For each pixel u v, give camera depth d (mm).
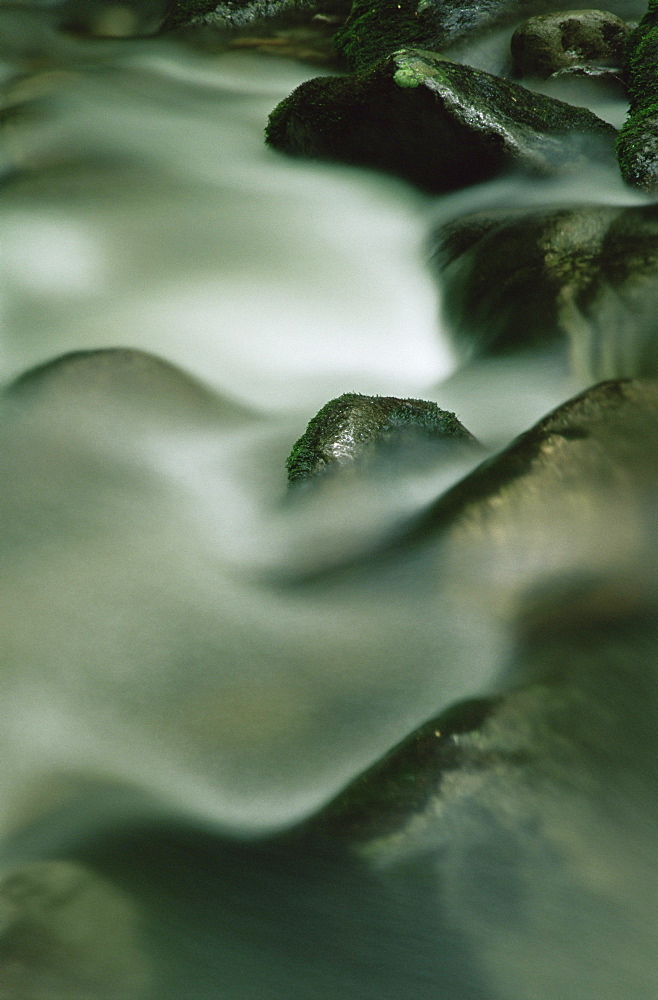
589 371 5336
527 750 2865
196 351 6211
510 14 10867
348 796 2799
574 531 3748
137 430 4984
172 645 3672
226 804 2973
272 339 6379
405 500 4273
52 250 7309
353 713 3264
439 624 3537
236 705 3348
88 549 4230
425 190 7863
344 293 6816
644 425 4027
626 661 3264
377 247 7355
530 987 2404
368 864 2639
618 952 2473
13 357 6141
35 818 2969
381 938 2480
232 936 2473
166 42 12766
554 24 9844
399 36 11234
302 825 2771
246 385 5859
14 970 2299
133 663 3594
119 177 8461
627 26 9766
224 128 9719
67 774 3152
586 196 7145
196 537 4328
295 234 7586
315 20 13289
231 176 8547
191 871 2652
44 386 5074
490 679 3268
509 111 7477
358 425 4500
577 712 3010
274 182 8414
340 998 2359
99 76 11172
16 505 4473
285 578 4020
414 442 4516
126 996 2303
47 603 3898
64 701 3439
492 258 6203
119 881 2586
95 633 3740
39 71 11414
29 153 8844
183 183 8406
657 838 2725
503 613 3527
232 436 5070
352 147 8141
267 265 7195
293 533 4238
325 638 3600
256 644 3633
